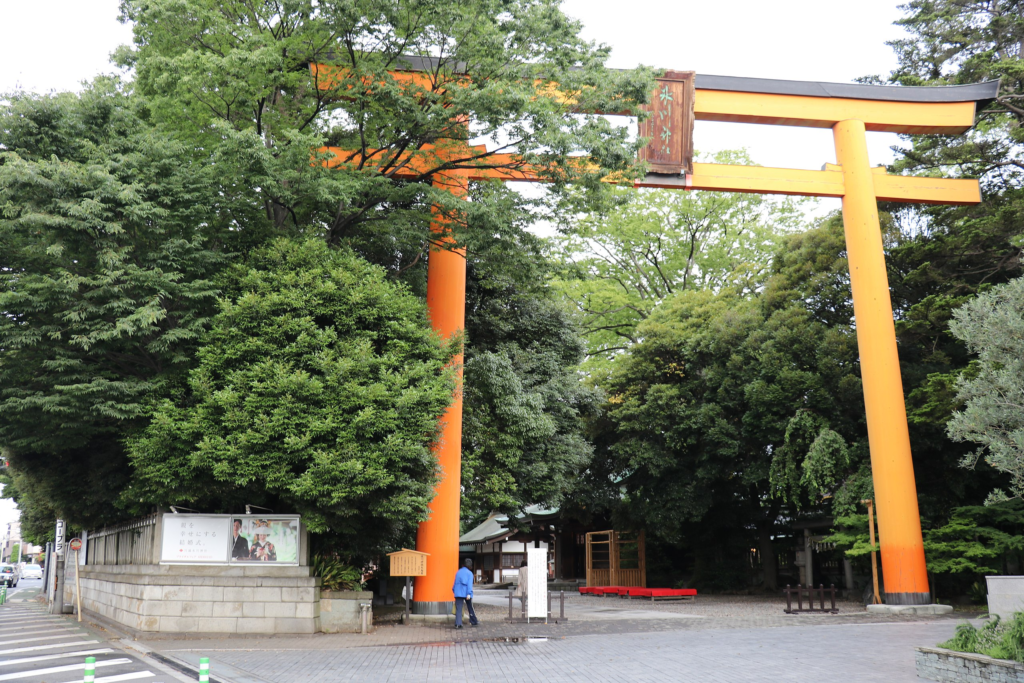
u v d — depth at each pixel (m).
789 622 20.09
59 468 20.03
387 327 17.73
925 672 10.94
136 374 17.75
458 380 20.58
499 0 18.09
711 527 35.94
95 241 16.12
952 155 26.53
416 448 16.48
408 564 19.72
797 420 26.81
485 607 26.94
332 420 16.17
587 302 45.97
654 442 32.56
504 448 23.58
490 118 17.56
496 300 26.19
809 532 33.31
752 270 39.62
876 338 24.03
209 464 16.38
